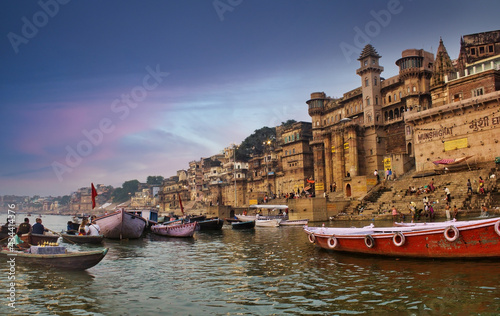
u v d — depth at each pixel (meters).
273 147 107.50
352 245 20.70
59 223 101.75
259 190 104.69
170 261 21.81
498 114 42.34
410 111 55.19
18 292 14.47
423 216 37.25
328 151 74.19
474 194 36.53
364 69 68.12
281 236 35.25
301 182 86.81
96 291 14.64
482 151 43.75
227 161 132.62
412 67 60.38
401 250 18.50
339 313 11.43
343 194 63.16
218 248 27.77
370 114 67.56
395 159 58.16
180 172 163.50
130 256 24.03
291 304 12.45
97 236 30.95
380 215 43.00
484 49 60.47
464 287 13.20
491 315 10.68
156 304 12.91
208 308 12.36
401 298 12.53
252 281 15.89
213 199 122.12
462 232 16.50
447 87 50.44
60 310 12.35
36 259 18.53
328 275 16.30
